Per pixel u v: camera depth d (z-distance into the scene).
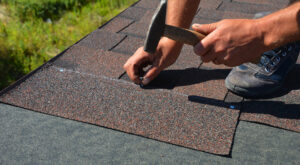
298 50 1.94
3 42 2.81
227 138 1.54
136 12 3.14
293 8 1.34
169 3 1.72
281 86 1.95
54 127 1.57
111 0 3.91
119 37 2.59
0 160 1.37
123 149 1.46
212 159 1.43
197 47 1.39
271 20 1.35
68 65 2.10
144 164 1.38
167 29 1.36
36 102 1.72
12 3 3.55
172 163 1.40
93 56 2.24
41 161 1.37
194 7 1.70
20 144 1.46
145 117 1.65
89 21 3.43
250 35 1.36
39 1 3.52
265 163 1.42
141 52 1.85
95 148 1.46
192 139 1.53
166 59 1.79
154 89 1.88
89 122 1.61
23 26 3.14
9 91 1.78
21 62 2.59
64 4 3.70
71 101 1.74
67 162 1.38
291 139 1.57
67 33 3.15
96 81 1.93
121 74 2.03
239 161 1.42
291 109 1.76
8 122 1.59
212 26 1.43
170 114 1.68
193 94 1.85
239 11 3.16
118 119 1.63
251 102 1.82
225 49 1.39
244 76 1.83
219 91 1.89
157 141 1.52
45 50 2.82
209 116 1.68
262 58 1.80
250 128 1.63
